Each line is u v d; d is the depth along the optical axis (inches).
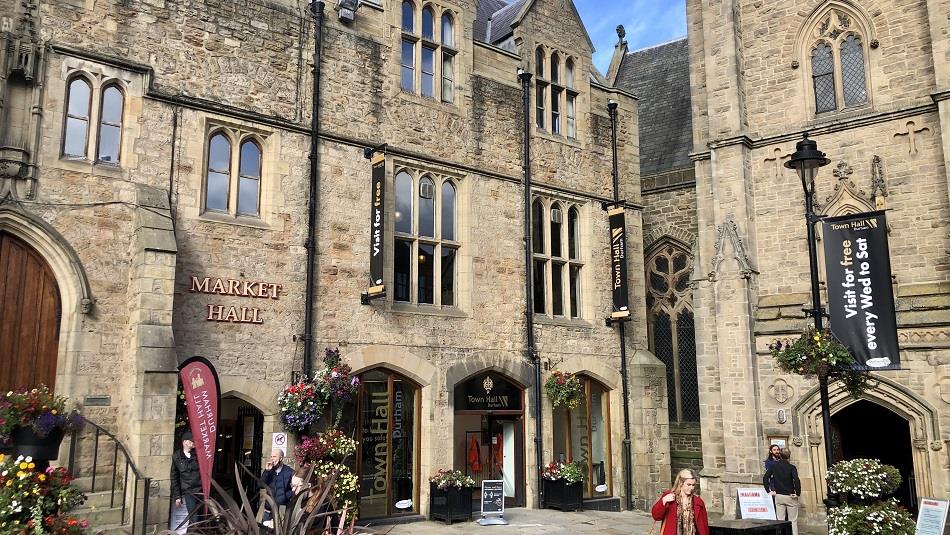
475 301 629.6
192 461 421.4
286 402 495.8
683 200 842.8
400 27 616.4
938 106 626.8
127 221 460.8
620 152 771.4
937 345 605.3
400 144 602.2
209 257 493.0
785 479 530.3
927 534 400.5
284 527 282.2
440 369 597.0
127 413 428.1
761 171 727.7
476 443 625.3
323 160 556.1
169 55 495.2
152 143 480.4
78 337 432.5
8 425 357.4
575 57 749.3
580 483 644.1
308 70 560.4
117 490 428.8
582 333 702.5
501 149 671.1
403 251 600.7
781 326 676.7
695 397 816.3
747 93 748.6
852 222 523.2
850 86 701.9
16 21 438.6
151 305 434.3
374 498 552.7
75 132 456.1
